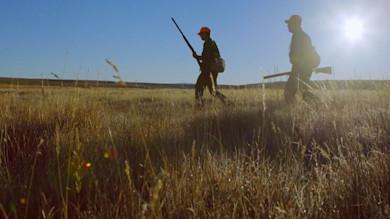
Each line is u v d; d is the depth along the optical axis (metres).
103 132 4.30
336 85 6.38
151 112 6.11
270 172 2.96
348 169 2.88
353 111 5.25
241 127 4.97
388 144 3.85
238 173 2.90
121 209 2.25
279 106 6.72
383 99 6.05
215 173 2.87
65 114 4.75
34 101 5.40
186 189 2.57
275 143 4.03
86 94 5.85
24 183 2.51
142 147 3.49
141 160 3.17
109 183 2.68
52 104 5.09
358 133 4.25
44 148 3.43
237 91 7.88
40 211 2.21
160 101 9.43
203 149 3.72
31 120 4.46
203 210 2.24
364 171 2.81
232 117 5.27
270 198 2.46
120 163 3.05
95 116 4.89
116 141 3.74
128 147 3.53
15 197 2.38
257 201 2.37
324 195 2.56
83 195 2.51
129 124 4.63
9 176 2.61
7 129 4.01
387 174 2.69
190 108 6.62
